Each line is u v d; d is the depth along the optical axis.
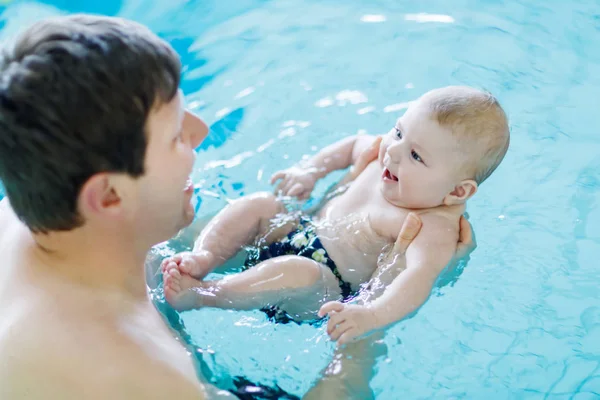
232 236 1.74
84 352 1.02
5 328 1.05
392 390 1.41
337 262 1.78
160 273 1.61
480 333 1.57
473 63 2.59
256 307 1.57
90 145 0.93
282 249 1.80
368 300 1.63
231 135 2.31
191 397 1.10
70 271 1.09
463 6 2.91
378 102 2.43
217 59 2.69
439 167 1.80
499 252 1.80
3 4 2.96
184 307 1.52
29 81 0.89
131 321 1.13
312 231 1.84
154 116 0.99
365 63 2.63
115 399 1.01
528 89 2.45
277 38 2.79
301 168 2.07
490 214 1.94
